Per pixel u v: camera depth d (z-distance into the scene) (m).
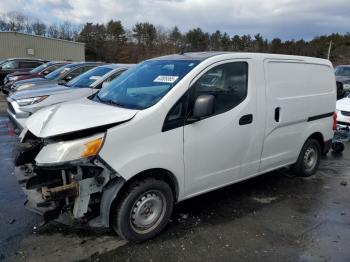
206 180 4.05
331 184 5.57
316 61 5.47
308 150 5.69
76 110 3.59
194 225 4.03
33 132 3.53
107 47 68.31
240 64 4.27
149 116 3.46
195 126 3.78
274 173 6.02
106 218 3.42
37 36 41.56
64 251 3.46
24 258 3.33
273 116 4.69
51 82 10.65
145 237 3.64
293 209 4.56
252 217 4.28
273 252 3.52
